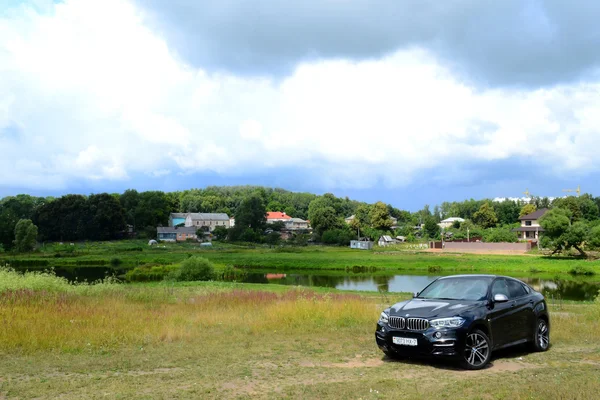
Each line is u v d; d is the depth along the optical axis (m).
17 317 14.23
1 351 10.77
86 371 9.12
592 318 16.88
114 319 14.41
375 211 140.62
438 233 132.12
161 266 63.38
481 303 10.19
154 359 10.16
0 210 149.25
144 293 23.03
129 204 157.25
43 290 21.66
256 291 25.98
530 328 11.11
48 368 9.34
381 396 7.28
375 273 62.50
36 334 11.83
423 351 9.38
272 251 98.00
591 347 11.94
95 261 80.31
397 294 28.59
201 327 14.56
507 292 11.10
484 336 9.61
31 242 101.81
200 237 142.25
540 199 157.38
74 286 26.00
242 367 9.45
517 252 86.44
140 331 12.98
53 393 7.52
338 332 13.71
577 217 116.69
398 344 9.70
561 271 60.06
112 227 131.50
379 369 9.34
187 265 43.38
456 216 196.62
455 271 63.16
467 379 8.41
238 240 124.56
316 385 7.96
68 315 15.07
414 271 64.62
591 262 63.22
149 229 145.25
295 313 15.64
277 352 10.99
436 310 9.74
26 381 8.36
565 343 12.55
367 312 16.28
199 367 9.47
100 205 129.88
